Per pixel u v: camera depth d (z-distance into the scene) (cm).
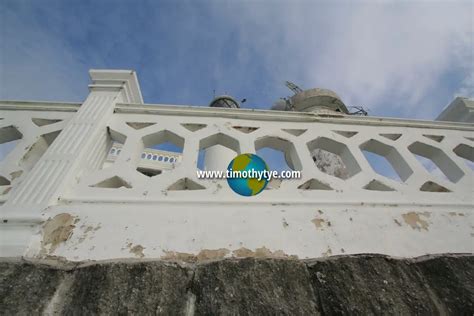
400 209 166
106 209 141
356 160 203
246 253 128
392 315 108
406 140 235
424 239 150
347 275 121
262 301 106
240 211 148
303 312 105
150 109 219
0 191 153
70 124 191
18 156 178
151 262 117
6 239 121
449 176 228
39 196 140
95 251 121
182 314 101
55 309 100
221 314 101
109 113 210
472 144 248
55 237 125
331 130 232
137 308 100
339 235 143
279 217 147
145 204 146
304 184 179
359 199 167
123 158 177
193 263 120
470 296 119
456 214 170
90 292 104
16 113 211
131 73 238
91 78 240
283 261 124
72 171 157
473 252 147
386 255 136
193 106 224
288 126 228
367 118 247
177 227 135
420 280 125
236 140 206
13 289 104
